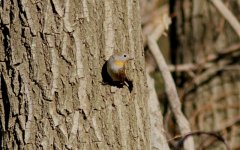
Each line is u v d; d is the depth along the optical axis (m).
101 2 7.48
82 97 7.36
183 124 10.65
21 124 7.43
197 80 15.53
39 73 7.34
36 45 7.35
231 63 15.58
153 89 9.89
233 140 15.41
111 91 7.50
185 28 15.78
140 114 7.82
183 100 15.60
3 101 7.57
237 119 15.40
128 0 7.75
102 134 7.48
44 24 7.32
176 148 10.40
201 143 14.53
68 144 7.35
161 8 15.55
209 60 15.56
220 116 15.46
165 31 12.78
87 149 7.41
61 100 7.34
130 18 7.76
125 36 7.68
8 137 7.54
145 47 12.28
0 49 7.53
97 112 7.45
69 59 7.33
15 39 7.41
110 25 7.52
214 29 15.60
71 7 7.34
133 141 7.70
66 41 7.33
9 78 7.48
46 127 7.36
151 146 8.78
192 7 15.72
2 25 7.49
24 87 7.39
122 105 7.60
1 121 7.59
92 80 7.43
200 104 15.49
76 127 7.36
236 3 15.73
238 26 13.31
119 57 7.41
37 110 7.37
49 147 7.36
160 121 9.61
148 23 14.63
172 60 16.14
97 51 7.45
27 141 7.41
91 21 7.41
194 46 15.70
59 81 7.34
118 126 7.56
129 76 7.70
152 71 13.90
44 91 7.34
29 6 7.35
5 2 7.46
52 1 7.31
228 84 15.59
